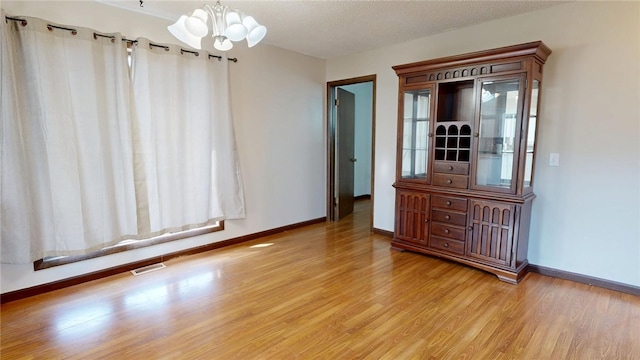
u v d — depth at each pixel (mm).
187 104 3258
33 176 2500
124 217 2957
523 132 2717
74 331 2145
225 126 3576
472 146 3008
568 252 2912
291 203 4520
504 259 2887
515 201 2768
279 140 4273
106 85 2764
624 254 2660
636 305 2467
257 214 4117
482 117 2963
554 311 2391
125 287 2766
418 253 3574
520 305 2479
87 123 2674
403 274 3043
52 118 2514
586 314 2348
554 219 2959
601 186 2717
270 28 3400
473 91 2988
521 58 2670
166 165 3158
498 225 2896
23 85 2420
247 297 2615
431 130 3271
